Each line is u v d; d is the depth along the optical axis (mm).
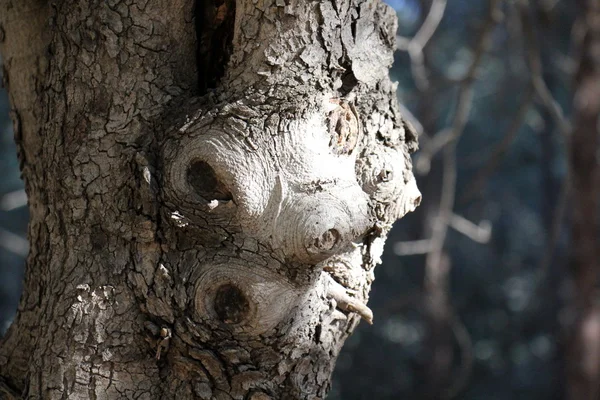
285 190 2938
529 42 5129
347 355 12297
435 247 5316
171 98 2998
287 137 2949
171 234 2963
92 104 2996
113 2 2996
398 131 3051
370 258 3037
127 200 2977
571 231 8406
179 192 2945
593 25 8078
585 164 8195
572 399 8320
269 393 2982
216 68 3041
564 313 11711
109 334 2975
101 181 2984
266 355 2982
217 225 2949
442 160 10961
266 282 2945
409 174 3045
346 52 2988
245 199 2936
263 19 2959
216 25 3037
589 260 8281
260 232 2945
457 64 12570
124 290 2975
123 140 2984
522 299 13688
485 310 13859
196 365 2967
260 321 2951
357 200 2949
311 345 2998
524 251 14742
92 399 2975
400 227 12586
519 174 15062
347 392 12094
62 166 3006
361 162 3008
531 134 14047
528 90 5156
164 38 3002
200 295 2949
